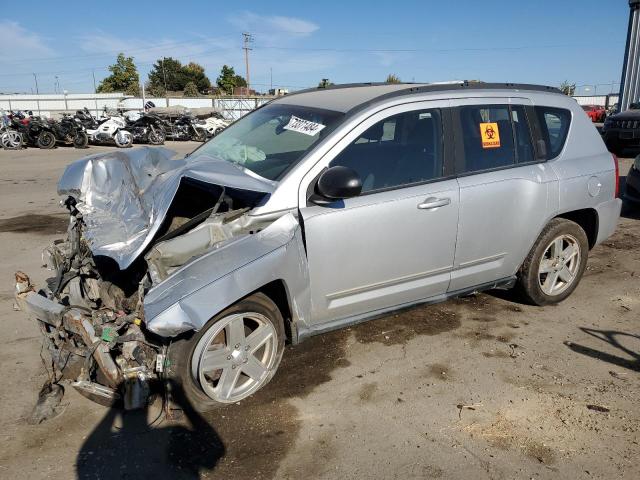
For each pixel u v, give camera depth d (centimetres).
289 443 299
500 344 412
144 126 2267
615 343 415
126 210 324
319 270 341
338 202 343
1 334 419
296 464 283
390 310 384
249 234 319
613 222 493
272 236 319
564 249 471
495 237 414
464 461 287
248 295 320
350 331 431
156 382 313
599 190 469
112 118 2108
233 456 289
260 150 378
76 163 362
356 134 356
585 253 479
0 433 305
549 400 341
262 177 346
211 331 303
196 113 2680
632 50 2059
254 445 297
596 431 311
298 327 344
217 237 316
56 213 856
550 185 433
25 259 611
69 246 371
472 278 418
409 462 286
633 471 280
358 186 319
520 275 457
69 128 2019
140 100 4453
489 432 310
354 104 374
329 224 338
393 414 326
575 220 495
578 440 304
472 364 383
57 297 353
